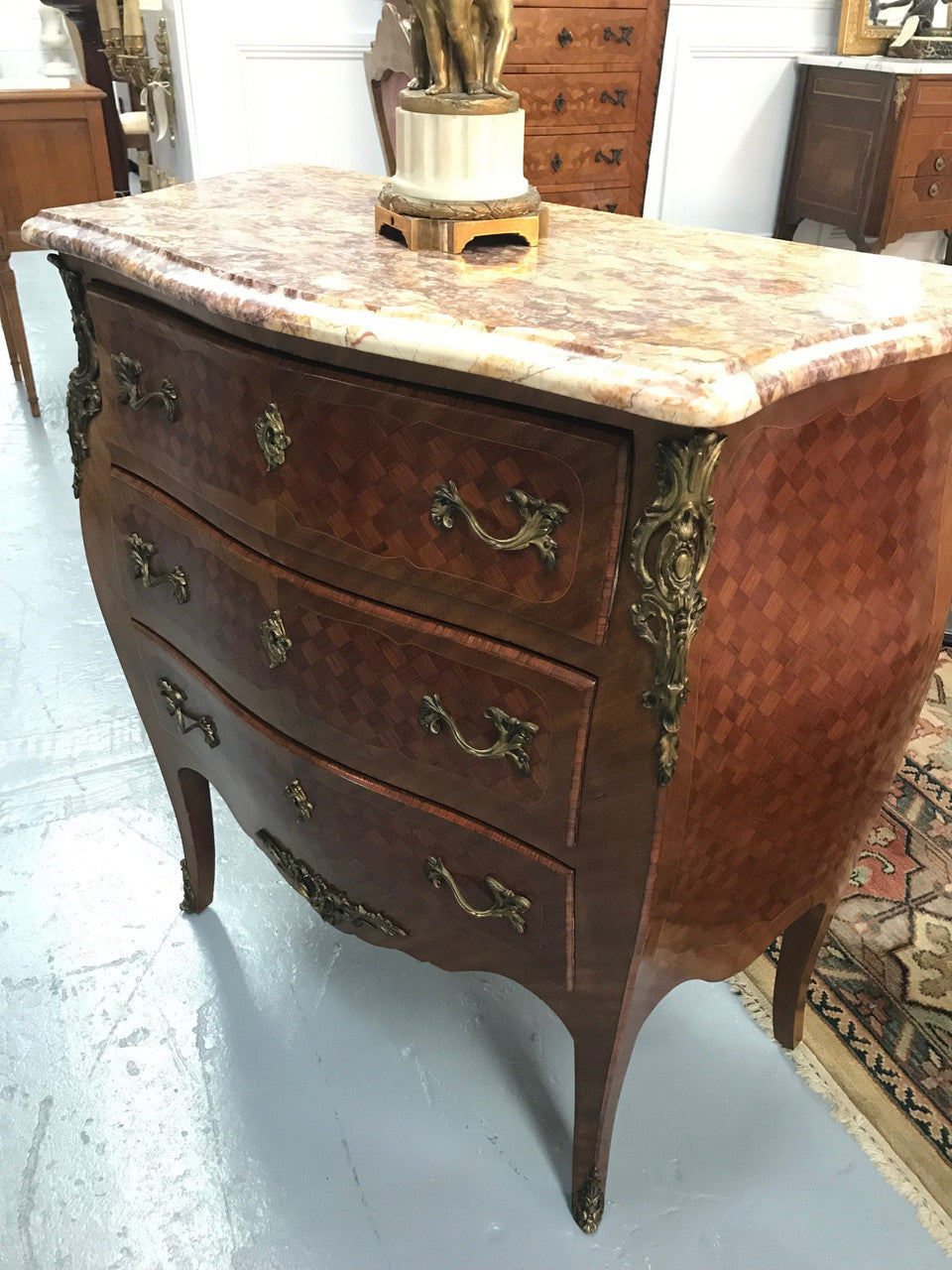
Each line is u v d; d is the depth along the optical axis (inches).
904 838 69.4
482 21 38.3
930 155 130.9
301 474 36.4
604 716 32.3
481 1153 48.6
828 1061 53.2
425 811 39.7
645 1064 53.0
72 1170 47.4
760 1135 49.3
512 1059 53.6
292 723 42.8
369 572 36.4
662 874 34.6
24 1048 53.1
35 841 67.3
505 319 31.0
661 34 110.2
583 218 47.5
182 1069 52.3
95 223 42.8
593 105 110.0
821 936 48.8
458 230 39.2
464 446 31.7
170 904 63.0
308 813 44.5
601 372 27.2
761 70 139.7
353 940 60.9
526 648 33.5
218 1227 45.1
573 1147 44.8
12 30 184.7
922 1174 47.6
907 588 37.7
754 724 34.7
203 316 36.9
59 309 171.8
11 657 87.1
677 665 29.5
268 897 64.0
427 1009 56.5
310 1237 44.8
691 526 27.9
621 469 28.6
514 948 40.9
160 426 42.3
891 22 135.8
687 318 31.3
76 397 46.7
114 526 48.4
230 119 110.5
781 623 33.5
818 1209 46.0
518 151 40.8
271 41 108.7
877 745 41.3
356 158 120.1
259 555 40.2
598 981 38.4
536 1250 44.3
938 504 37.0
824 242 163.6
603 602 30.6
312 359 34.3
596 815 34.3
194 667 48.1
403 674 37.2
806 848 41.8
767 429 29.3
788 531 32.1
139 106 150.9
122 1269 43.4
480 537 32.2
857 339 30.2
